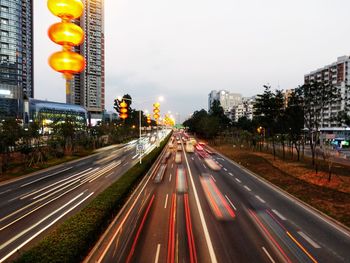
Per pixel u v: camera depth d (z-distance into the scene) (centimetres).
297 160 3997
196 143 7888
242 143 7475
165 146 6706
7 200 1984
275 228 1414
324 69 9694
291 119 3753
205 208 1748
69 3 527
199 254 1126
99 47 15575
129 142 8488
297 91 3403
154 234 1327
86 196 2077
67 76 599
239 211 1691
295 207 1780
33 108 9781
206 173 3061
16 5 11819
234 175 2962
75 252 948
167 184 2459
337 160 4144
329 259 1093
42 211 1719
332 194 2023
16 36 11850
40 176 2931
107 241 1245
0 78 11356
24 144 4119
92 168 3459
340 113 3238
